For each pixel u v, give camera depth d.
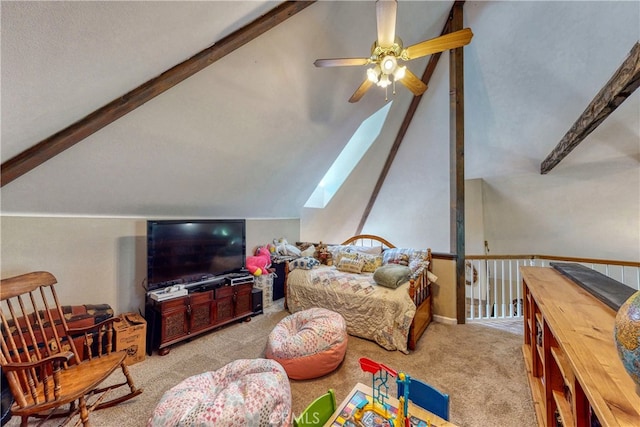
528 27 2.87
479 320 3.43
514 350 2.59
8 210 2.13
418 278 2.84
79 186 2.25
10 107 1.32
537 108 3.50
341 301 2.97
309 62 2.50
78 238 2.51
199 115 2.30
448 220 5.55
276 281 4.09
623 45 2.58
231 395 1.52
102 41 1.26
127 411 1.81
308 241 5.29
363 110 3.57
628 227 4.29
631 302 0.76
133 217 2.87
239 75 2.21
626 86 1.90
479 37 3.17
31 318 2.07
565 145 3.27
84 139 1.93
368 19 2.43
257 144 2.94
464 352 2.55
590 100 3.09
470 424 1.70
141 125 2.09
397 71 1.97
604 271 3.88
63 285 2.44
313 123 3.19
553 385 1.52
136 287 2.90
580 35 2.69
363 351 2.58
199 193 3.10
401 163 5.10
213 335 2.93
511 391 2.00
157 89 1.83
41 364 1.34
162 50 1.58
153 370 2.29
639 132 3.22
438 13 3.02
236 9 1.59
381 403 1.32
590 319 1.29
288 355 2.11
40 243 2.31
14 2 0.91
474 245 5.46
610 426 0.69
